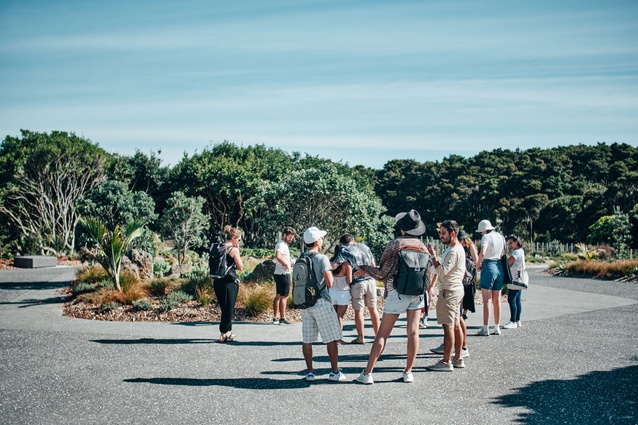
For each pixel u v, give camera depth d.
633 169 91.38
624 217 29.09
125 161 42.59
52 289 15.33
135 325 9.52
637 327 9.27
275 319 9.65
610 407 5.08
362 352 7.46
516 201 82.31
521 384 5.84
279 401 5.30
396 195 99.62
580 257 27.98
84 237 18.59
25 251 29.20
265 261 13.18
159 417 4.88
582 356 7.10
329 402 5.26
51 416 4.93
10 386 5.86
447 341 6.34
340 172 47.44
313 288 5.88
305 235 6.14
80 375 6.27
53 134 44.81
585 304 12.46
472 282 7.58
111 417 4.89
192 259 23.86
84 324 9.63
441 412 4.96
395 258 5.87
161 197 42.94
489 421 4.74
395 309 5.86
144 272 16.14
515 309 9.19
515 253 9.12
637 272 18.89
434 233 91.69
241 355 7.25
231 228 8.28
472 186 92.81
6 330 9.07
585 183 87.38
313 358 7.11
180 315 10.30
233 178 41.53
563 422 4.71
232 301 8.11
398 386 5.79
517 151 121.44
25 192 34.53
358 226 20.70
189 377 6.17
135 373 6.34
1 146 44.00
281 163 49.66
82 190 36.22
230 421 4.76
